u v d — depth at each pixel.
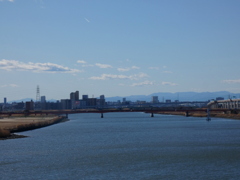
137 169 89.00
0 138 162.00
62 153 115.69
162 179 78.62
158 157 105.38
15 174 84.94
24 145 137.00
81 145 137.25
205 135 171.88
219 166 91.38
